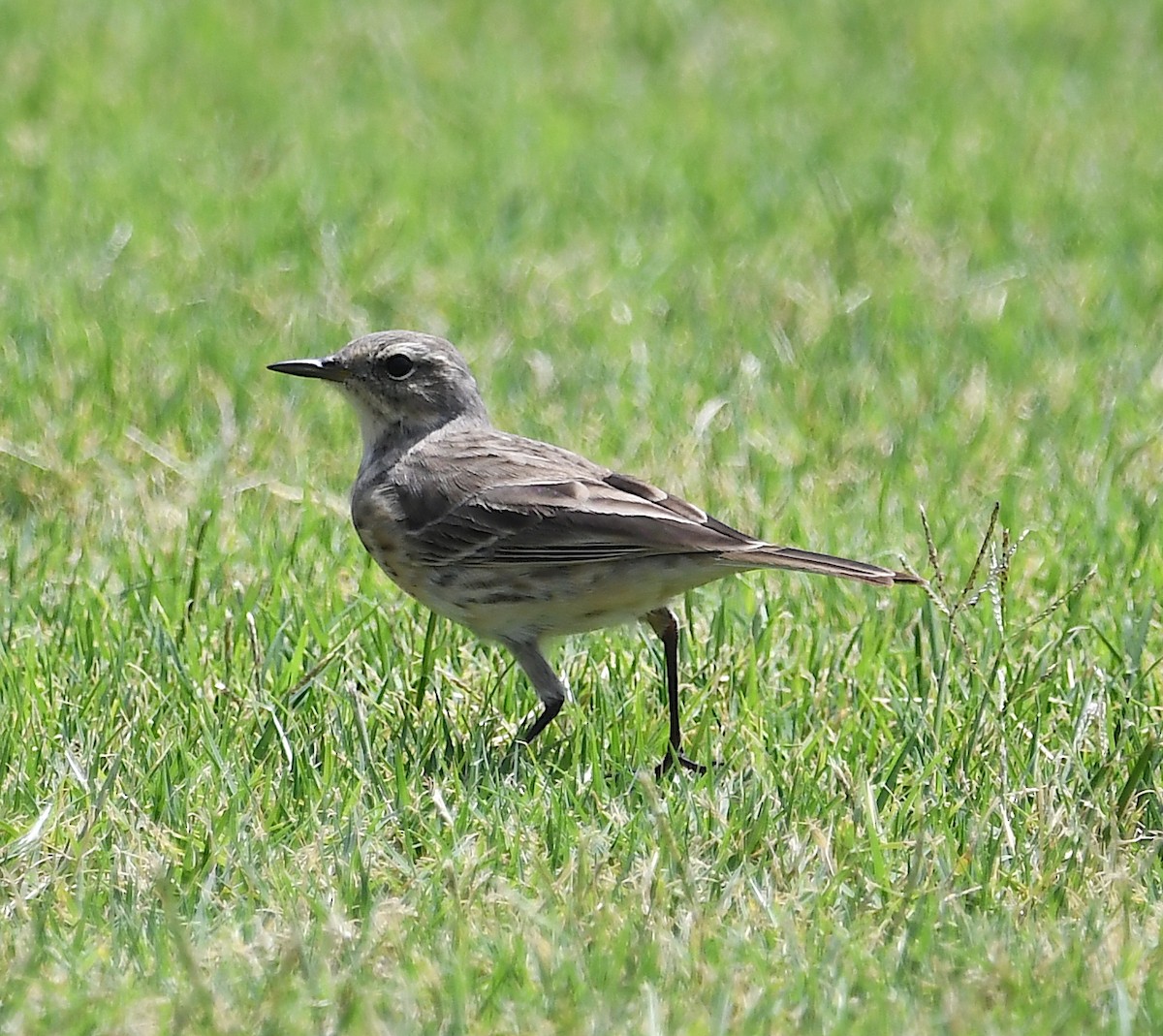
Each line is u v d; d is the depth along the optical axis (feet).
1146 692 36.11
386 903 28.32
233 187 66.49
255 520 42.86
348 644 37.65
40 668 36.19
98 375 49.98
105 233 61.62
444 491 35.86
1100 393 50.57
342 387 38.24
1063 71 81.15
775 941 27.78
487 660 38.14
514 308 56.54
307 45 83.71
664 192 66.59
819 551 41.37
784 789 32.12
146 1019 25.46
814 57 83.10
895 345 53.83
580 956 27.02
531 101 76.89
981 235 62.75
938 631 37.76
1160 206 65.77
